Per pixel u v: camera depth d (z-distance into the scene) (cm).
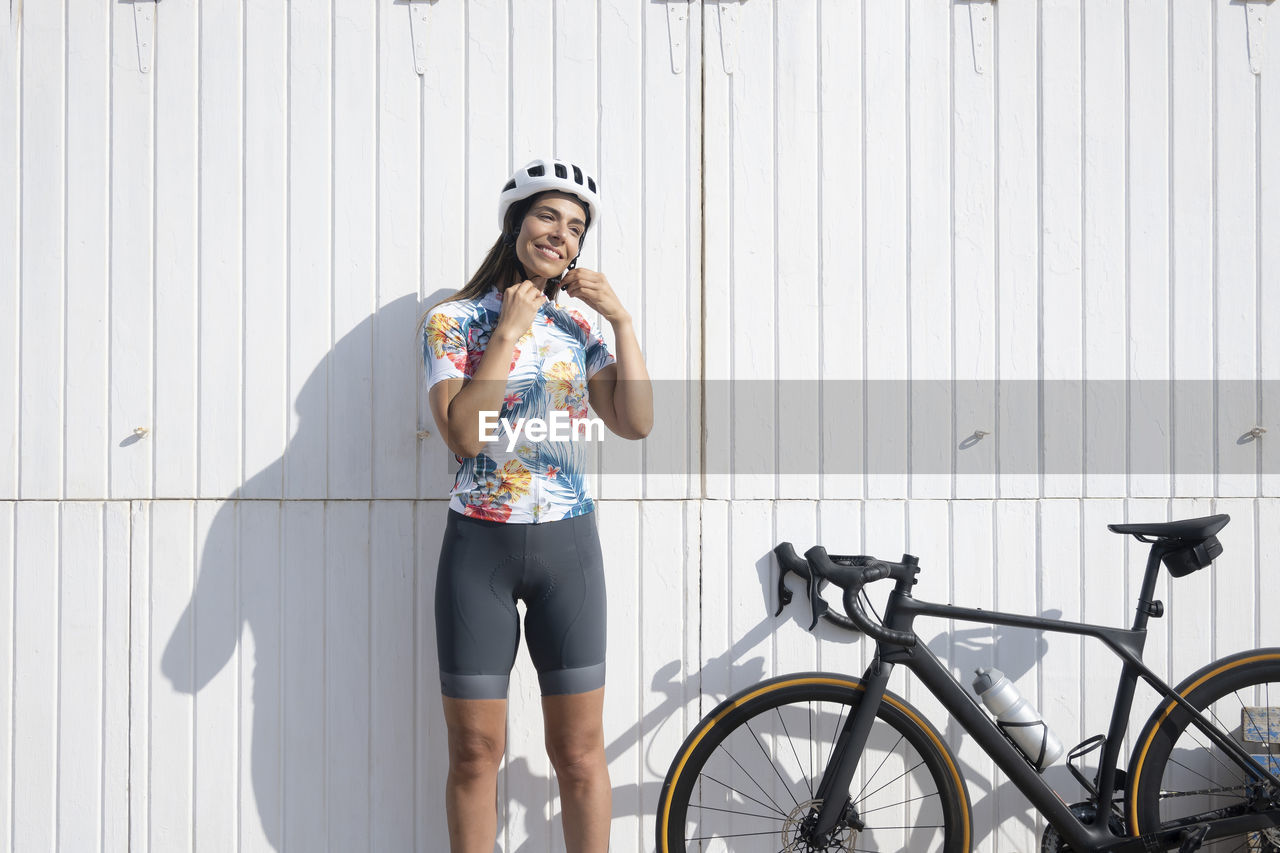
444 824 205
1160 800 208
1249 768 189
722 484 209
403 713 206
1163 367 215
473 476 175
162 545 204
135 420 204
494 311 183
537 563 173
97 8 203
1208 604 215
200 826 203
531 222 175
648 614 208
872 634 180
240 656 204
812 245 211
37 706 203
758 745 210
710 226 209
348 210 205
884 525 211
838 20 210
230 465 204
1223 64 215
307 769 204
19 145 203
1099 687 213
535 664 180
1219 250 216
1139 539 196
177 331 204
